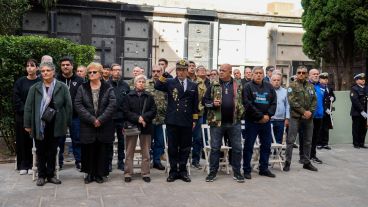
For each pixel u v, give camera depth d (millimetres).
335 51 14922
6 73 7992
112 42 15008
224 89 6824
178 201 5617
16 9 11922
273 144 7855
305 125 7848
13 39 8039
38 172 6367
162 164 7977
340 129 11422
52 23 14250
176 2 15977
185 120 6691
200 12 15789
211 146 6867
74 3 14414
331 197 5969
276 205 5535
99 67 6461
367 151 10203
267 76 9617
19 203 5375
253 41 16797
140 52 15336
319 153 9836
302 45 16578
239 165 6883
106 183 6535
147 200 5633
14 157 8227
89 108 6383
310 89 7793
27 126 6238
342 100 11398
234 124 6816
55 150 6410
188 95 6711
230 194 6031
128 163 6672
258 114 6945
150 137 6762
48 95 6234
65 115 6367
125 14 15078
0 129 8312
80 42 14641
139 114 6605
